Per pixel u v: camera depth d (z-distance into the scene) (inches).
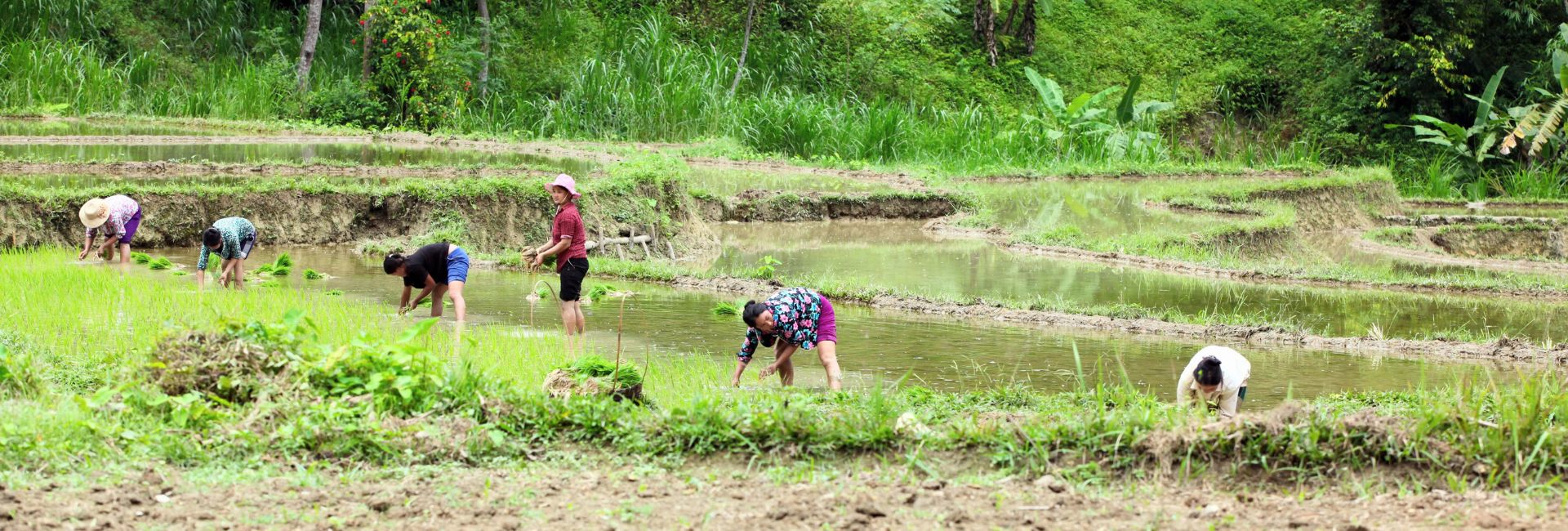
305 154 965.8
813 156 1226.0
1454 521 208.5
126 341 358.0
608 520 209.3
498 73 1403.8
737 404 268.8
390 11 1235.2
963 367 406.6
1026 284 621.3
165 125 1140.5
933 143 1315.2
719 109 1320.1
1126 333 480.7
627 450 250.5
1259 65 1866.4
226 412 257.3
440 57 1272.1
